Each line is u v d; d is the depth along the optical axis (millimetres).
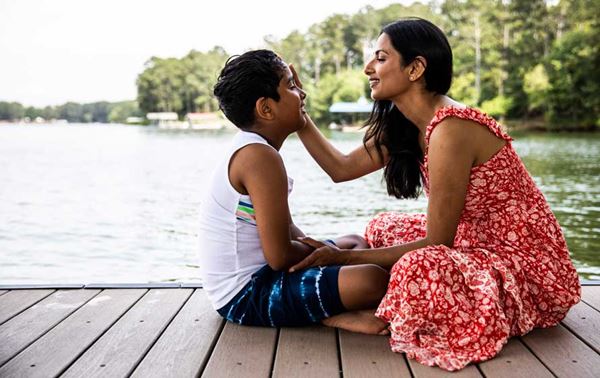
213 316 2166
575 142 22750
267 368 1735
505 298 1928
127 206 8922
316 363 1761
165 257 5434
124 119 83062
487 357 1785
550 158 15828
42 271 5020
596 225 6727
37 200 9641
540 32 33969
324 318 2033
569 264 2004
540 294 1997
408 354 1792
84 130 51281
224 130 47469
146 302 2322
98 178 13094
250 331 2016
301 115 2094
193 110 63312
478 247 2004
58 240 6312
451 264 1843
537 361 1785
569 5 33812
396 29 1998
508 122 32438
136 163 17062
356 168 2355
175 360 1799
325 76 43969
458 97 33375
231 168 1974
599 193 9383
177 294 2420
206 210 2072
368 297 1951
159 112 64375
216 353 1835
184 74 63344
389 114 2197
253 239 2033
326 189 10523
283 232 1951
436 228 1916
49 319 2143
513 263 1959
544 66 31516
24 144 27969
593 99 30359
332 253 2002
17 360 1803
